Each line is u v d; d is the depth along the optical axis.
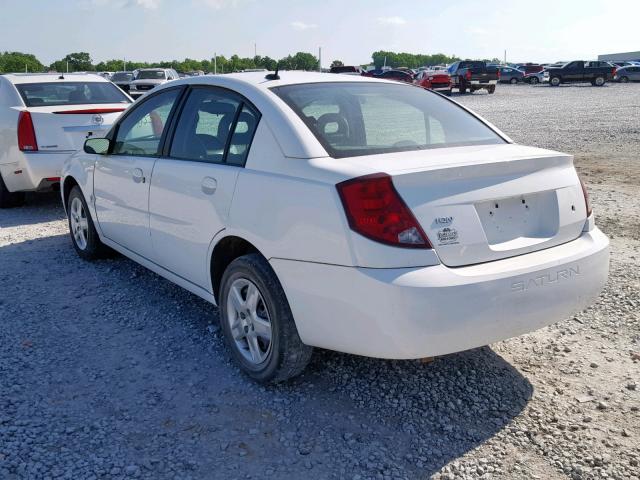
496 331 3.09
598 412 3.38
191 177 4.01
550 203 3.40
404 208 2.94
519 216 3.29
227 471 2.93
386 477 2.89
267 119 3.59
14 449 3.06
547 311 3.23
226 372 3.84
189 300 4.99
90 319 4.64
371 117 3.81
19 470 2.91
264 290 3.46
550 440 3.15
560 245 3.41
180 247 4.24
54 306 4.89
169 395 3.58
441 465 2.97
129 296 5.08
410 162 3.14
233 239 3.75
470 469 2.94
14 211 8.28
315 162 3.26
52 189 8.02
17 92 8.06
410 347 2.95
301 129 3.43
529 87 46.84
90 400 3.53
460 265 3.04
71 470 2.91
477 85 37.97
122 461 2.99
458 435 3.20
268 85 3.86
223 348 4.16
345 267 3.01
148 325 4.52
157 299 5.02
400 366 3.88
